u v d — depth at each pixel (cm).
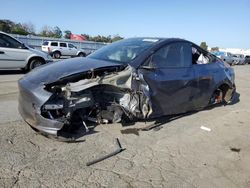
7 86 819
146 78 451
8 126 448
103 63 452
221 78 625
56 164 338
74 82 407
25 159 344
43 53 1216
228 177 340
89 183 304
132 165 351
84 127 456
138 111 448
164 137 451
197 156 392
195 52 580
